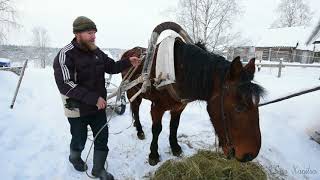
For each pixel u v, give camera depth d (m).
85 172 3.16
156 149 3.40
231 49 16.42
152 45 3.02
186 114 5.24
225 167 3.04
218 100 2.42
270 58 31.06
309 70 16.31
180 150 3.63
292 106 5.70
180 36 3.19
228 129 2.30
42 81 9.18
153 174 3.17
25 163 3.29
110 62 2.97
